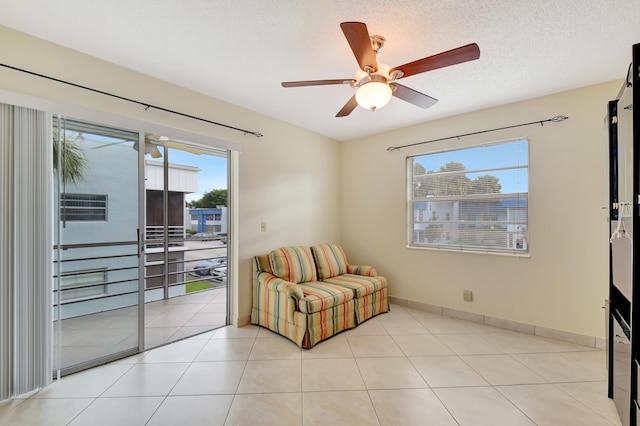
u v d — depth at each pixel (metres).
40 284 1.91
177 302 3.93
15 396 1.81
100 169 2.30
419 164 3.67
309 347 2.50
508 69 2.27
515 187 2.94
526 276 2.86
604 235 2.48
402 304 3.75
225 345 2.59
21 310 1.84
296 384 1.97
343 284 3.17
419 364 2.24
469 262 3.21
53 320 2.05
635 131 1.28
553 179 2.71
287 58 2.16
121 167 2.40
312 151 3.99
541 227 2.78
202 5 1.61
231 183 3.19
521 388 1.93
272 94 2.79
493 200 3.08
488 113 3.07
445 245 3.43
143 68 2.31
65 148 2.13
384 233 3.97
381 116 3.35
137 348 2.44
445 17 1.69
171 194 4.10
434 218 3.53
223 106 2.94
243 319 3.09
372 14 1.66
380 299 3.40
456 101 2.89
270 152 3.41
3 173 1.77
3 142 1.77
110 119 2.20
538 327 2.79
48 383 1.94
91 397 1.83
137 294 2.47
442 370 2.15
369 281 3.33
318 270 3.45
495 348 2.52
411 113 3.24
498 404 1.76
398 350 2.49
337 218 4.43
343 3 1.58
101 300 2.31
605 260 2.48
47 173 1.93
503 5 1.58
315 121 3.56
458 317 3.28
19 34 1.85
